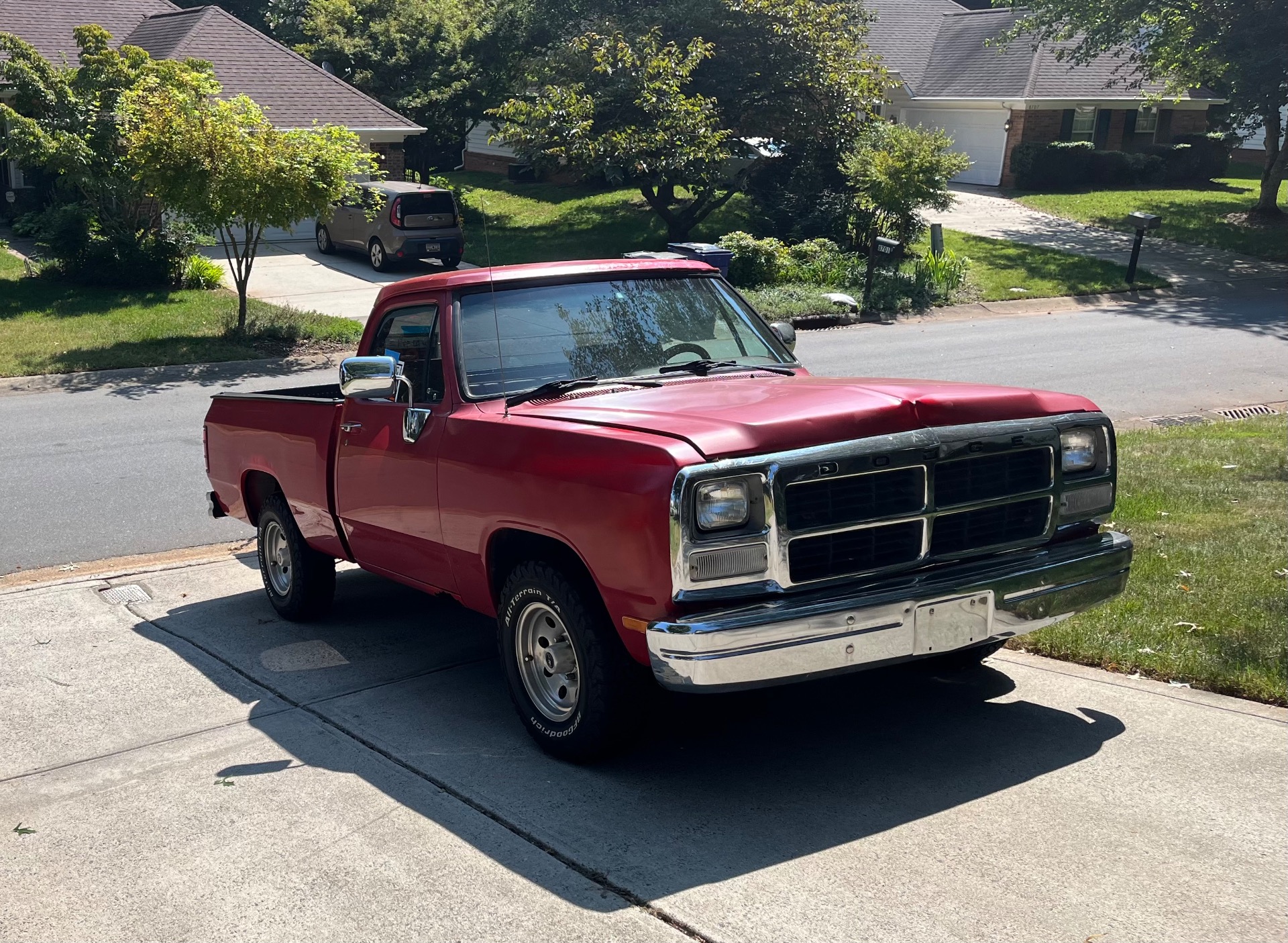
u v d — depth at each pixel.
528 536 4.75
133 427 13.17
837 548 4.23
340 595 7.46
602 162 26.44
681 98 26.55
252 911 3.68
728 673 3.96
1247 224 33.00
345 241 27.31
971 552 4.50
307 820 4.29
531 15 35.19
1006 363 16.91
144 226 23.23
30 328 18.92
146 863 4.02
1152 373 16.03
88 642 6.50
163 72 22.05
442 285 5.44
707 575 4.02
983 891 3.59
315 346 18.59
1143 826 3.97
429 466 5.17
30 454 11.80
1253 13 30.25
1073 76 41.03
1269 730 4.71
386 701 5.53
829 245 26.98
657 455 4.05
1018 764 4.52
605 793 4.43
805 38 28.34
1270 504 8.14
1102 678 5.40
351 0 36.41
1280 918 3.40
